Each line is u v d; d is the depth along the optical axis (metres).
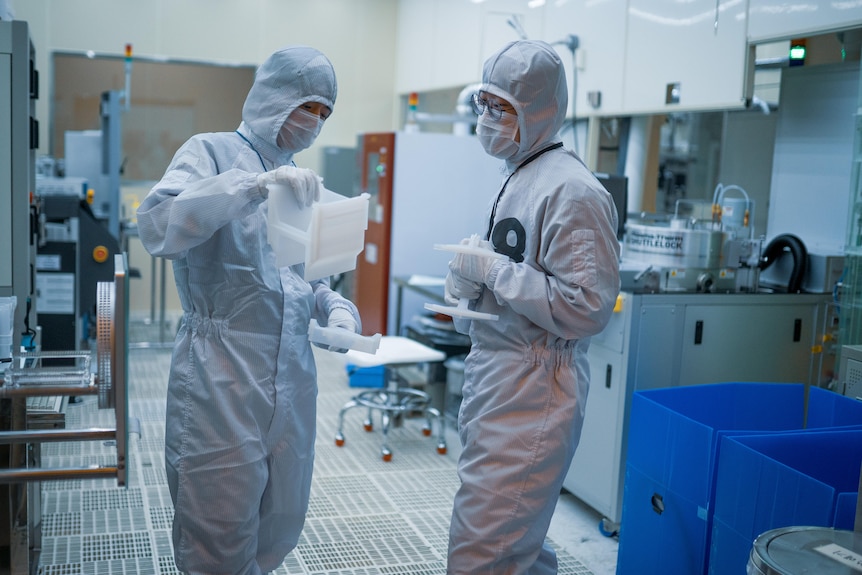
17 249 2.64
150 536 2.90
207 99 7.13
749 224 3.76
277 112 2.02
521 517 1.96
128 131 6.97
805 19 3.19
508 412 2.00
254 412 2.00
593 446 3.24
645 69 4.12
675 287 3.29
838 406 2.59
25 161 2.62
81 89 6.81
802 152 3.79
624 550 2.66
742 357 3.30
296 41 7.30
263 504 2.12
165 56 6.95
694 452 2.31
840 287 3.34
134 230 5.82
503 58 2.00
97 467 1.69
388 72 7.62
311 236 1.81
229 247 1.96
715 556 2.21
